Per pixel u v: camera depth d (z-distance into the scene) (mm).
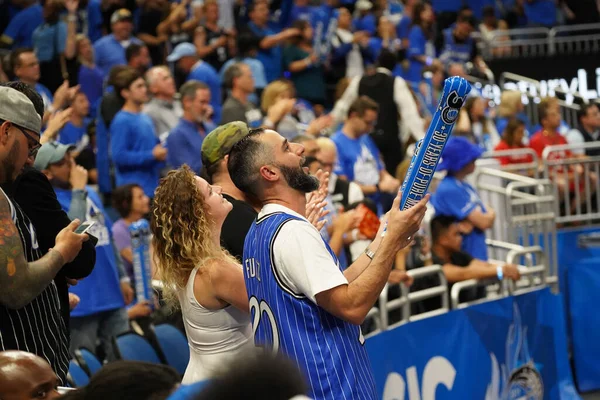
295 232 6254
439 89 25984
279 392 2709
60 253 6301
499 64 31688
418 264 14211
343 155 16062
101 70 20594
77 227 6543
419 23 29531
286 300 6270
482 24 32719
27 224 6500
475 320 13336
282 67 23984
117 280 11898
